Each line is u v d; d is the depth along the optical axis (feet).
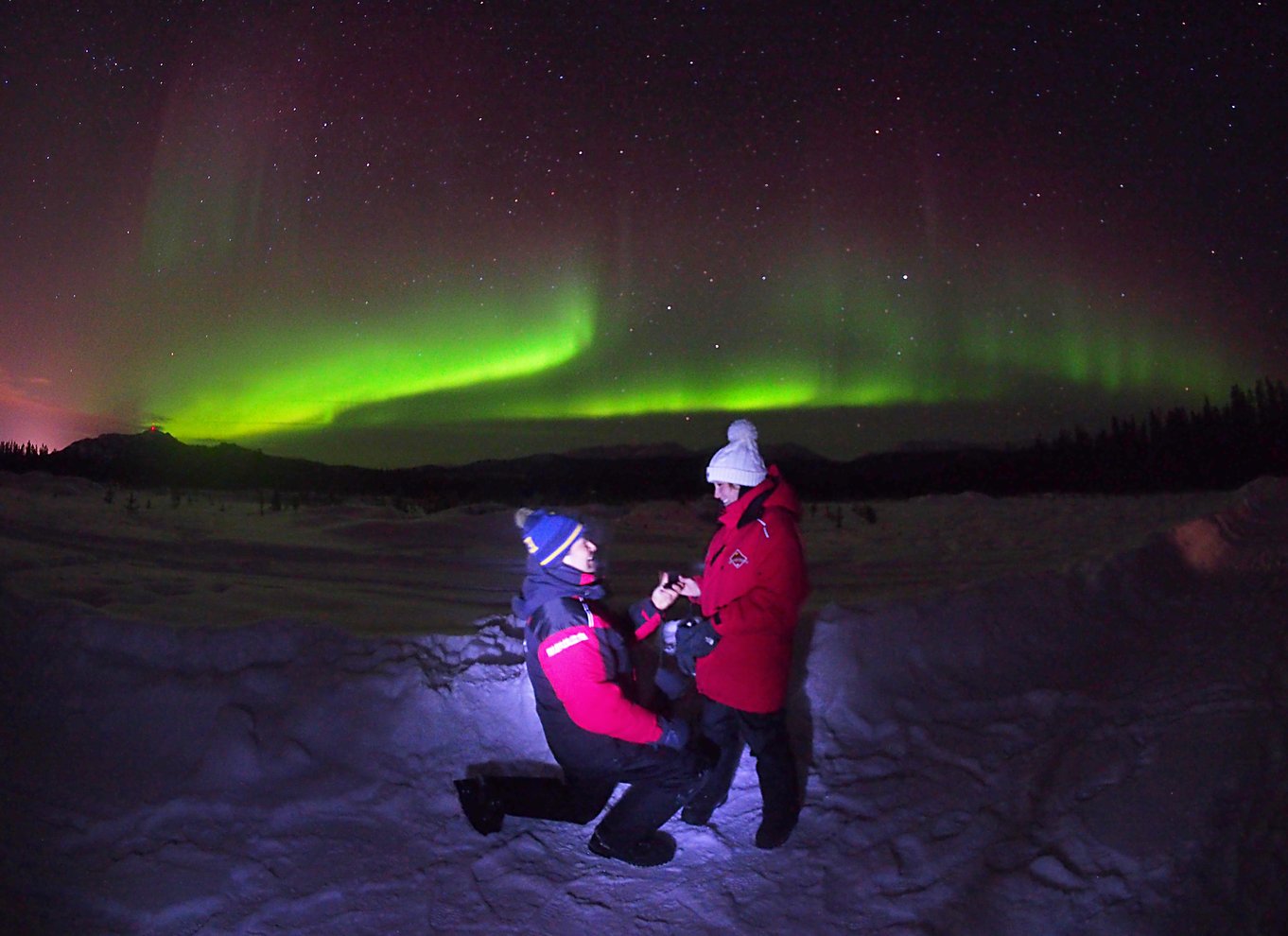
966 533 42.37
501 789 11.73
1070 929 9.73
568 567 11.06
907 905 10.46
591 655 10.62
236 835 11.80
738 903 10.68
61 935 9.82
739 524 11.43
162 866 11.07
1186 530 29.14
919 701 16.66
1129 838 11.06
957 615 19.24
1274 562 26.35
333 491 69.56
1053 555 34.81
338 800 12.61
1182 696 15.44
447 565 31.14
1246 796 11.34
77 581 22.07
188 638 15.79
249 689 14.55
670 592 11.77
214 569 28.07
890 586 27.99
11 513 35.14
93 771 13.17
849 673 16.85
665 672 13.65
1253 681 15.39
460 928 10.14
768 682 11.25
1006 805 12.62
